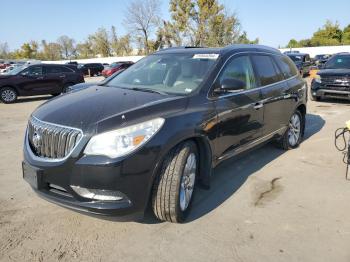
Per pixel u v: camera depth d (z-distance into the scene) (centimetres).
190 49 481
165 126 322
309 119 895
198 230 347
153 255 308
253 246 321
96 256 306
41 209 389
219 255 308
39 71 1514
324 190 443
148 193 317
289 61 618
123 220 316
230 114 411
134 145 302
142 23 5422
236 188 446
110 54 7806
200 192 434
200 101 376
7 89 1420
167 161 330
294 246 322
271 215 378
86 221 363
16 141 701
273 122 526
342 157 575
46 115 341
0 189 443
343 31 7350
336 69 1143
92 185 298
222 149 408
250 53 493
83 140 301
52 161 313
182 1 4447
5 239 331
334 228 353
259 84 489
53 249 316
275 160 554
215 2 4331
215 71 411
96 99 365
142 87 422
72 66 1628
